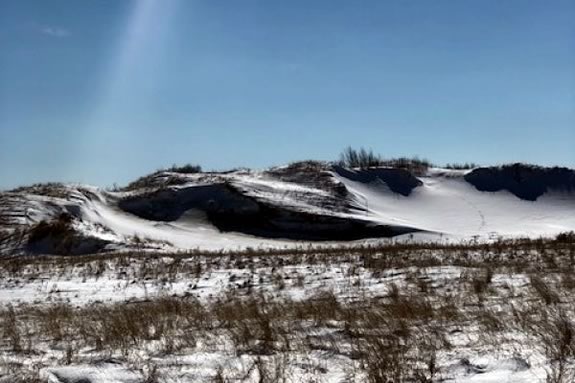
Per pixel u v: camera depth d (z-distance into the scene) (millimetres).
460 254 25656
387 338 8734
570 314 9695
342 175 67625
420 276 17641
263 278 20219
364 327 9789
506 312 10367
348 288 16703
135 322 11125
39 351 9305
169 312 13102
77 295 19078
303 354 8203
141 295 18406
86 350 9328
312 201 59812
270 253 31203
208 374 7234
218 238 52969
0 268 26547
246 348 8766
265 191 60719
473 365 6957
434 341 8453
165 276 22469
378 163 73938
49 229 40188
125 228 52438
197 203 59156
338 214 56375
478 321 9852
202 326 10984
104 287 20547
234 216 57656
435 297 13203
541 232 55562
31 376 7215
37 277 23688
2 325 12078
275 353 8383
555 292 12266
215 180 63062
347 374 6965
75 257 32719
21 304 17344
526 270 18031
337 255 27547
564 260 21359
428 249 29266
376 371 6695
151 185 65125
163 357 8352
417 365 7117
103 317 12391
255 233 55594
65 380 7117
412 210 63500
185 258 29062
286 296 15914
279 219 56594
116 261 28000
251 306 12672
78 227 42812
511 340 8180
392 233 53250
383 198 65062
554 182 68312
